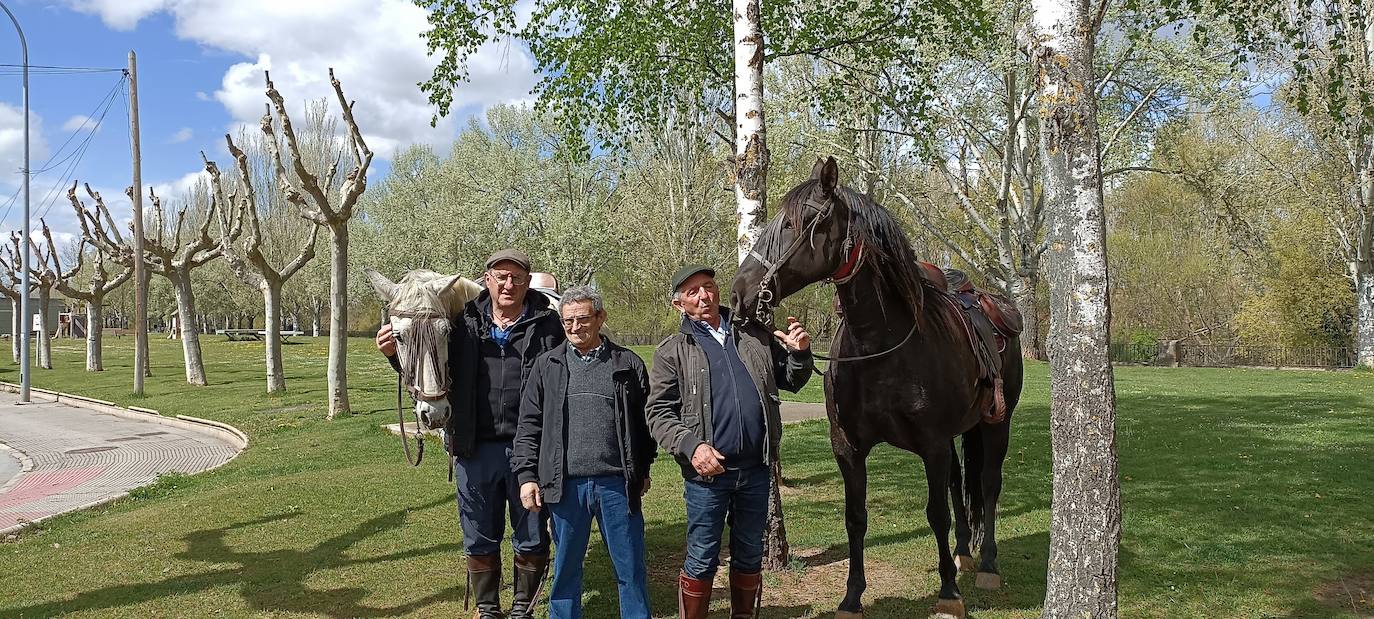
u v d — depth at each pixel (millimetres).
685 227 34250
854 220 3879
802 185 3939
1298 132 24844
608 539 3889
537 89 10398
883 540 6023
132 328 72500
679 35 9125
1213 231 30969
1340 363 26391
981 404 4695
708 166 33875
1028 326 25219
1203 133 27938
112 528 7016
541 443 3900
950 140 23625
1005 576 5152
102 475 10820
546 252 39156
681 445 3652
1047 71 3430
